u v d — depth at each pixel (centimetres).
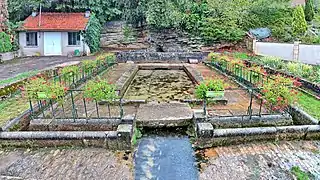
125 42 2483
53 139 568
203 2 2416
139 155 541
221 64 1486
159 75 1527
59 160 520
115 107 782
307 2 2402
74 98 886
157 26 2403
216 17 2320
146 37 2469
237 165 496
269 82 691
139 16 2467
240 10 2312
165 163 511
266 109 744
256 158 520
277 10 2339
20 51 2167
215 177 460
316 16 2392
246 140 581
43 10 2431
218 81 725
